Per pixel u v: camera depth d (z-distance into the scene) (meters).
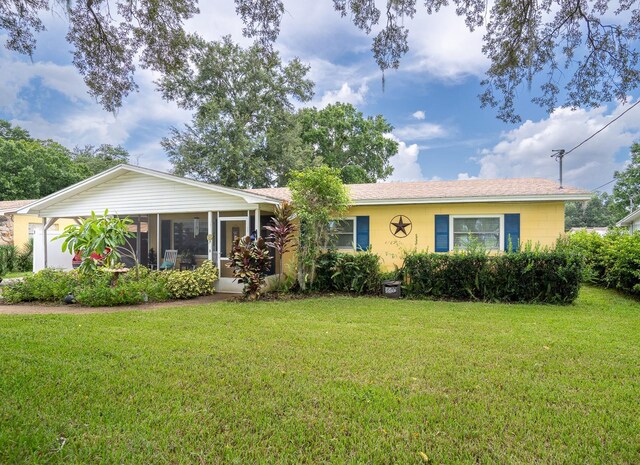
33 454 2.44
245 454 2.49
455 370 3.98
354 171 29.30
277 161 25.73
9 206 17.38
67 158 31.00
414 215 10.69
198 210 11.15
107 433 2.72
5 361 4.18
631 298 9.01
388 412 3.04
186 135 24.94
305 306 8.02
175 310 7.54
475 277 8.89
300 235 10.36
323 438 2.68
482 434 2.73
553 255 8.38
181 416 2.95
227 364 4.13
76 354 4.46
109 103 5.72
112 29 5.12
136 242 12.01
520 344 4.93
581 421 2.91
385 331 5.66
